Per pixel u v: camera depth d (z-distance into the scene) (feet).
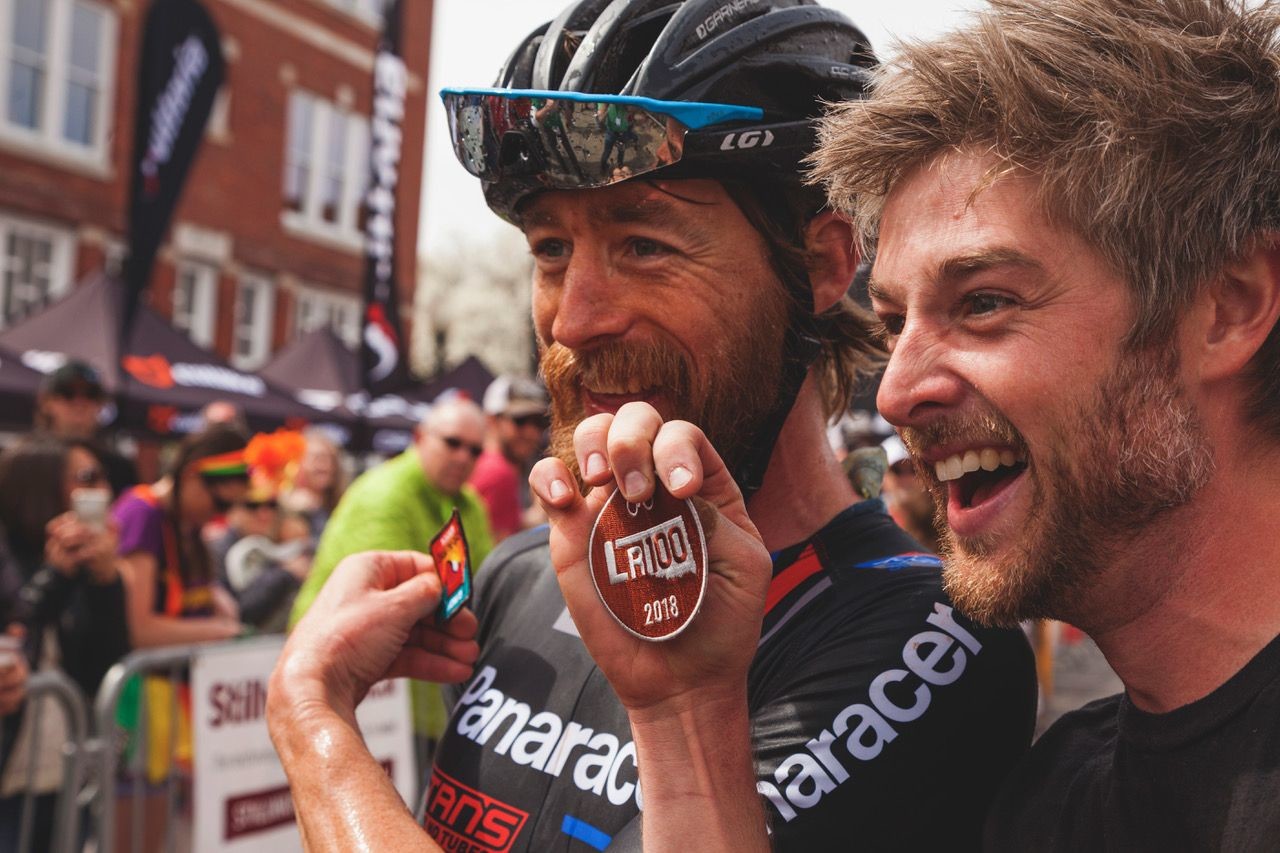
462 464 12.11
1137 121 2.29
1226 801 2.27
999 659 3.22
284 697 3.53
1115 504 2.35
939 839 3.10
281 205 60.80
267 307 60.54
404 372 37.70
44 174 47.52
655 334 3.27
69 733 9.90
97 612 10.56
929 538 12.11
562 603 3.82
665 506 2.46
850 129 2.66
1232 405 2.38
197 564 12.99
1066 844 2.68
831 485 3.68
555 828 3.24
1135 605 2.43
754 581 2.44
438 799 3.67
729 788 2.47
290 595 13.58
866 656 3.10
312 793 3.23
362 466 38.55
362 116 65.51
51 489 10.87
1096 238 2.31
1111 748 2.75
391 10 38.83
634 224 3.23
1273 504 2.37
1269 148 2.34
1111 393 2.34
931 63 2.49
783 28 3.38
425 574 3.89
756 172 3.24
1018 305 2.39
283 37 59.82
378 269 37.65
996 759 3.21
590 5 3.55
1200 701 2.36
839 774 2.96
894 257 2.58
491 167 3.34
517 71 3.62
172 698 10.71
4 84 46.06
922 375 2.49
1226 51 2.35
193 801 10.49
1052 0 2.44
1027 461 2.43
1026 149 2.34
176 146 28.84
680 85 3.18
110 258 50.16
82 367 14.88
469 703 3.82
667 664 2.47
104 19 49.62
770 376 3.37
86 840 10.41
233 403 28.68
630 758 3.19
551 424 3.58
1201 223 2.30
